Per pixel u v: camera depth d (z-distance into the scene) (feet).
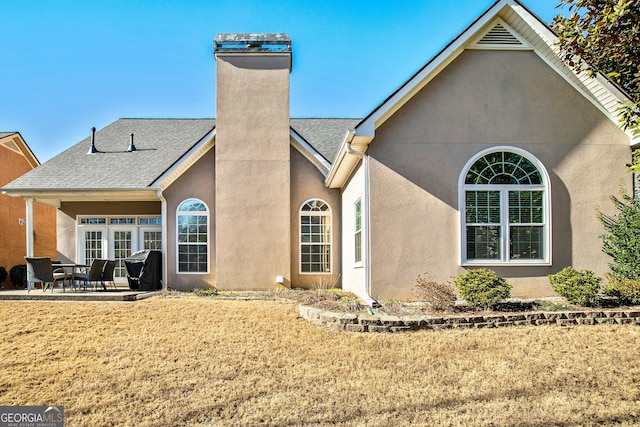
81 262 55.93
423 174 36.06
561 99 36.81
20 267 63.72
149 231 56.49
